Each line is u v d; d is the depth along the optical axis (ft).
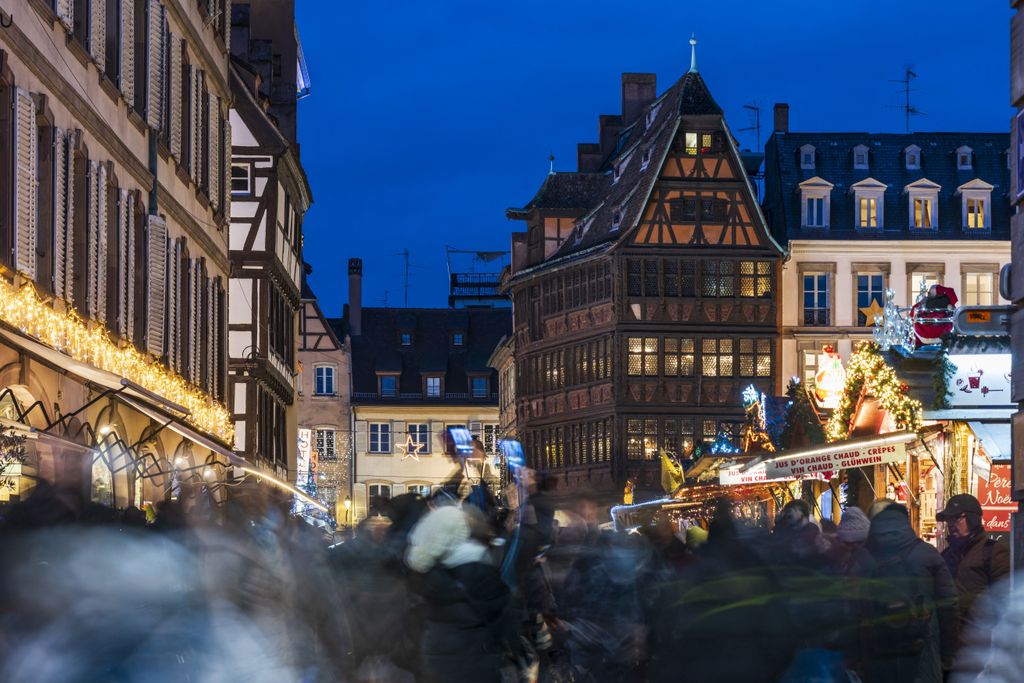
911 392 75.66
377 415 285.84
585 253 199.00
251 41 173.47
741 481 93.30
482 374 289.33
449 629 37.11
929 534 80.94
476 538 41.01
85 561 30.81
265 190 149.89
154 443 93.09
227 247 119.65
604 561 41.42
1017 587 31.19
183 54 100.53
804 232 197.77
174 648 31.04
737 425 192.13
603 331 195.21
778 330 194.08
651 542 43.09
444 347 293.84
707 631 30.07
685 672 30.50
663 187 193.67
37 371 64.80
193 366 103.71
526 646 42.83
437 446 286.66
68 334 67.77
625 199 199.72
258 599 34.30
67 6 68.69
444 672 37.06
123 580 31.07
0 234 60.18
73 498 31.91
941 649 34.73
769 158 210.59
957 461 70.13
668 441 192.13
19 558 30.09
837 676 34.58
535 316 212.23
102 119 76.23
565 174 217.15
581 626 41.52
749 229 194.39
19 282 61.62
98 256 75.66
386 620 43.55
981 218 198.80
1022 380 31.04
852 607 34.83
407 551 37.76
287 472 172.55
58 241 67.72
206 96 109.40
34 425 65.67
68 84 69.10
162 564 32.22
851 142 204.44
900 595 34.17
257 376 146.61
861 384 82.48
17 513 31.32
